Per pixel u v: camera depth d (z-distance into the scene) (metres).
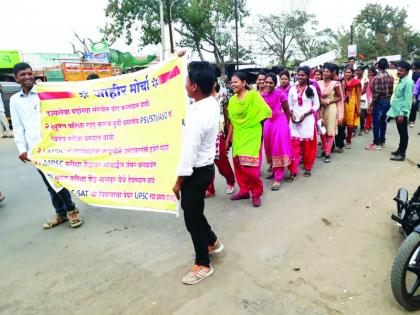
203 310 2.59
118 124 3.79
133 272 3.13
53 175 4.06
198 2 27.91
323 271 3.00
